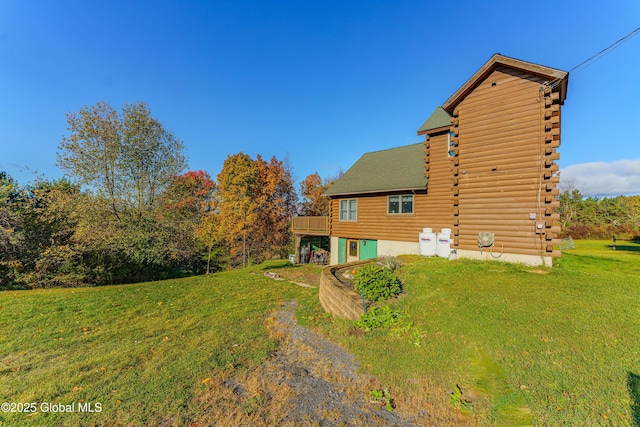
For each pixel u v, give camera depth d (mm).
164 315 7621
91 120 15023
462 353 3912
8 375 4375
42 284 14055
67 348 5449
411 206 13438
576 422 2564
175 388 3861
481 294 5766
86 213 14867
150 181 17312
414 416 3031
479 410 2918
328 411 3244
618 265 10250
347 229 16344
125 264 16312
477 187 9312
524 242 8375
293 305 8508
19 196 14641
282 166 30531
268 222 28094
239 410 3336
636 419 2504
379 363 4102
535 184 8219
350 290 6754
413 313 5336
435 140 12555
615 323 4223
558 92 8828
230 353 5012
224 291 10570
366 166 17781
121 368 4535
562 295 5453
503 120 8828
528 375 3270
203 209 22203
